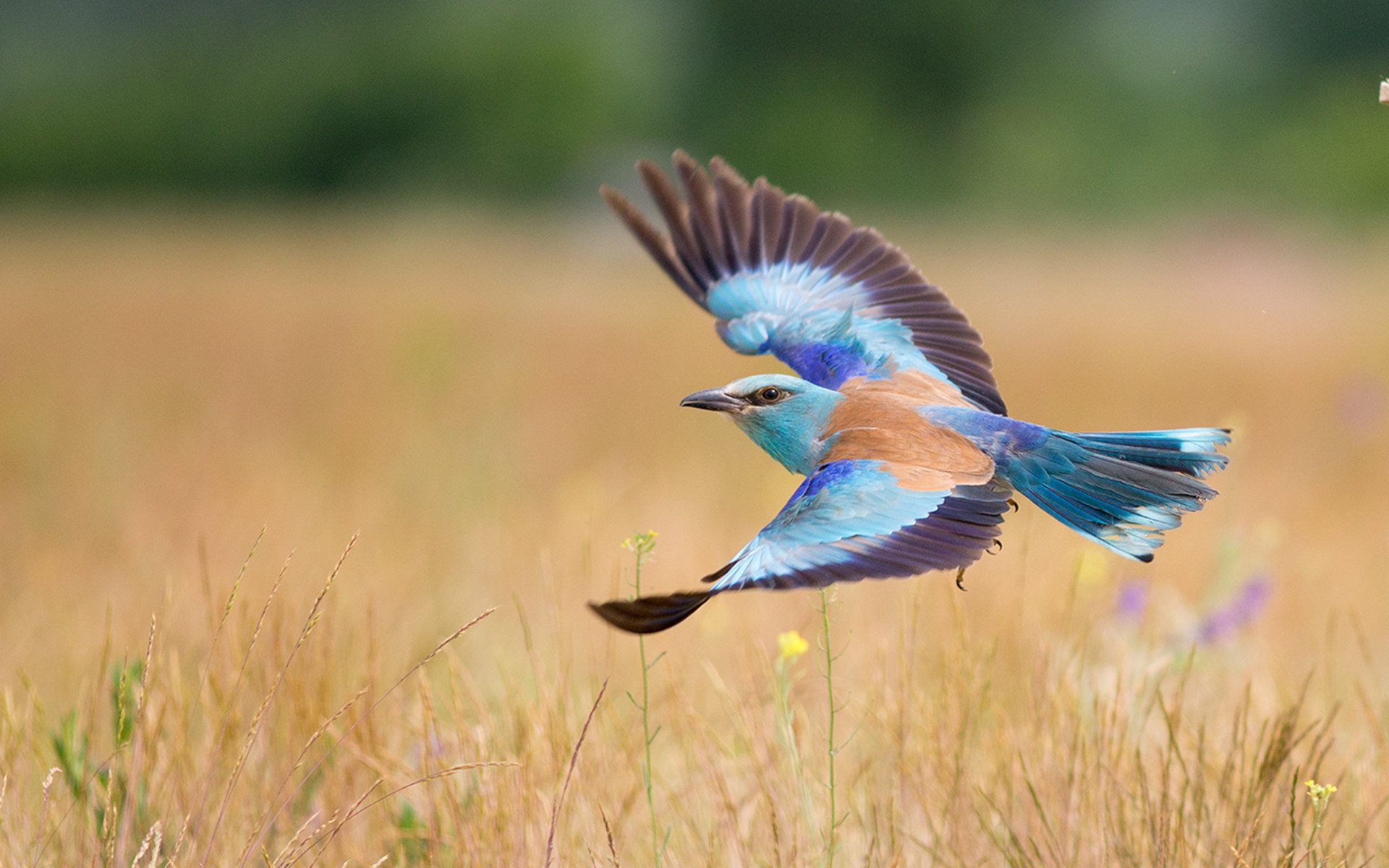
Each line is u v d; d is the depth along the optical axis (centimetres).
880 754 811
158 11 7881
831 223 886
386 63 7250
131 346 2623
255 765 751
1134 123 7094
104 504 1334
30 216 6431
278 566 1135
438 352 2145
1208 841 699
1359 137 6538
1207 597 941
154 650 794
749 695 797
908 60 7300
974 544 640
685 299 3494
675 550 1243
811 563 625
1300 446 1762
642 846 740
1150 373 2348
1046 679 797
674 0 7650
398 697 820
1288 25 7406
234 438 1705
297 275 3969
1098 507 694
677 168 895
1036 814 737
